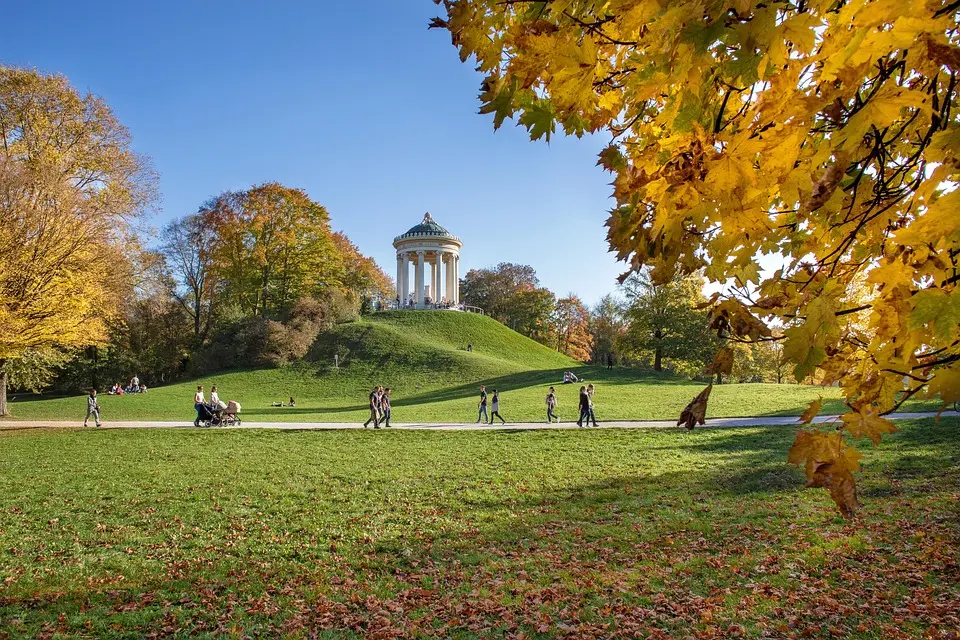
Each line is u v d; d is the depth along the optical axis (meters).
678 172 1.21
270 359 47.25
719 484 10.54
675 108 1.33
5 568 6.96
